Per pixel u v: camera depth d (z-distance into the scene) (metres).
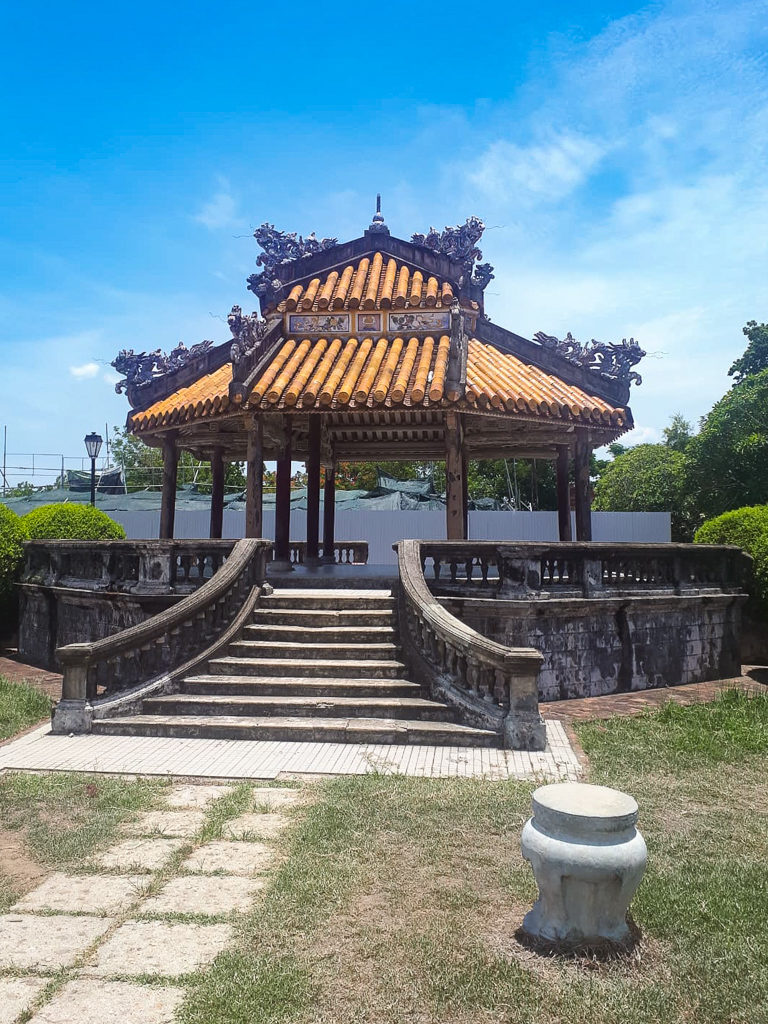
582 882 4.13
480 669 9.17
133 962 4.05
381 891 4.89
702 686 12.67
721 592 13.46
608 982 3.84
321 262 16.06
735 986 3.83
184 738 8.83
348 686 9.70
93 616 13.09
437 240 15.91
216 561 12.08
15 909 4.68
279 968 3.96
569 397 13.87
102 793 6.75
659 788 7.02
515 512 26.67
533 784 7.05
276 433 15.40
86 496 32.03
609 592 11.71
